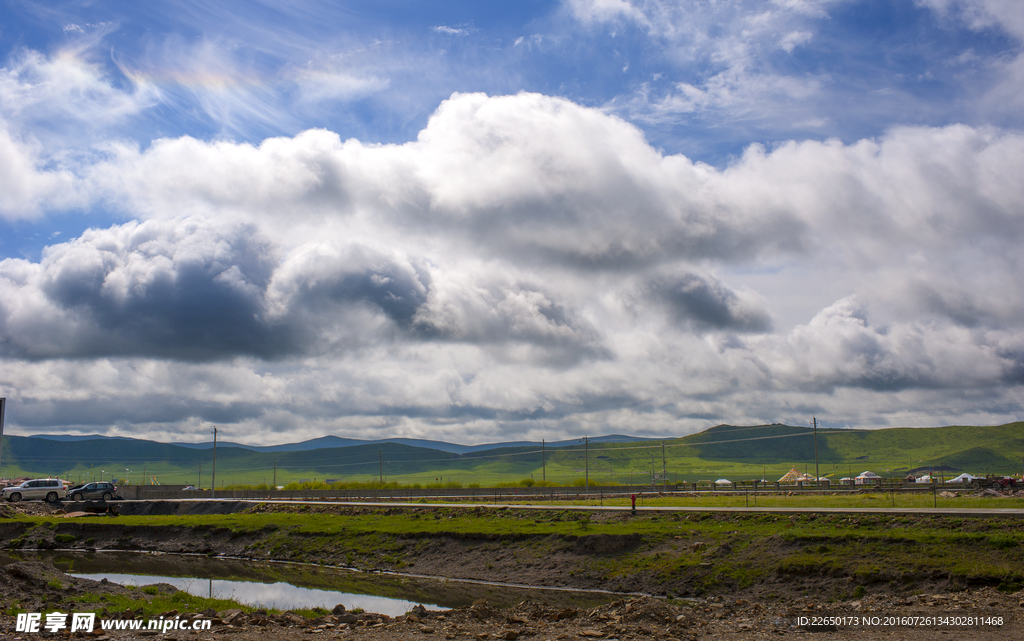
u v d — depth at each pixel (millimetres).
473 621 22219
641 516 53219
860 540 36625
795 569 35281
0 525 64688
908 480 105562
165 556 56406
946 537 34875
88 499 85062
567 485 119375
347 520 62531
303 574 46531
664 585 37844
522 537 47906
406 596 37531
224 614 22969
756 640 19078
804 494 80375
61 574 29375
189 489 97688
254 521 63844
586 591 39125
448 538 50500
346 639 19281
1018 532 36125
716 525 46406
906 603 25547
